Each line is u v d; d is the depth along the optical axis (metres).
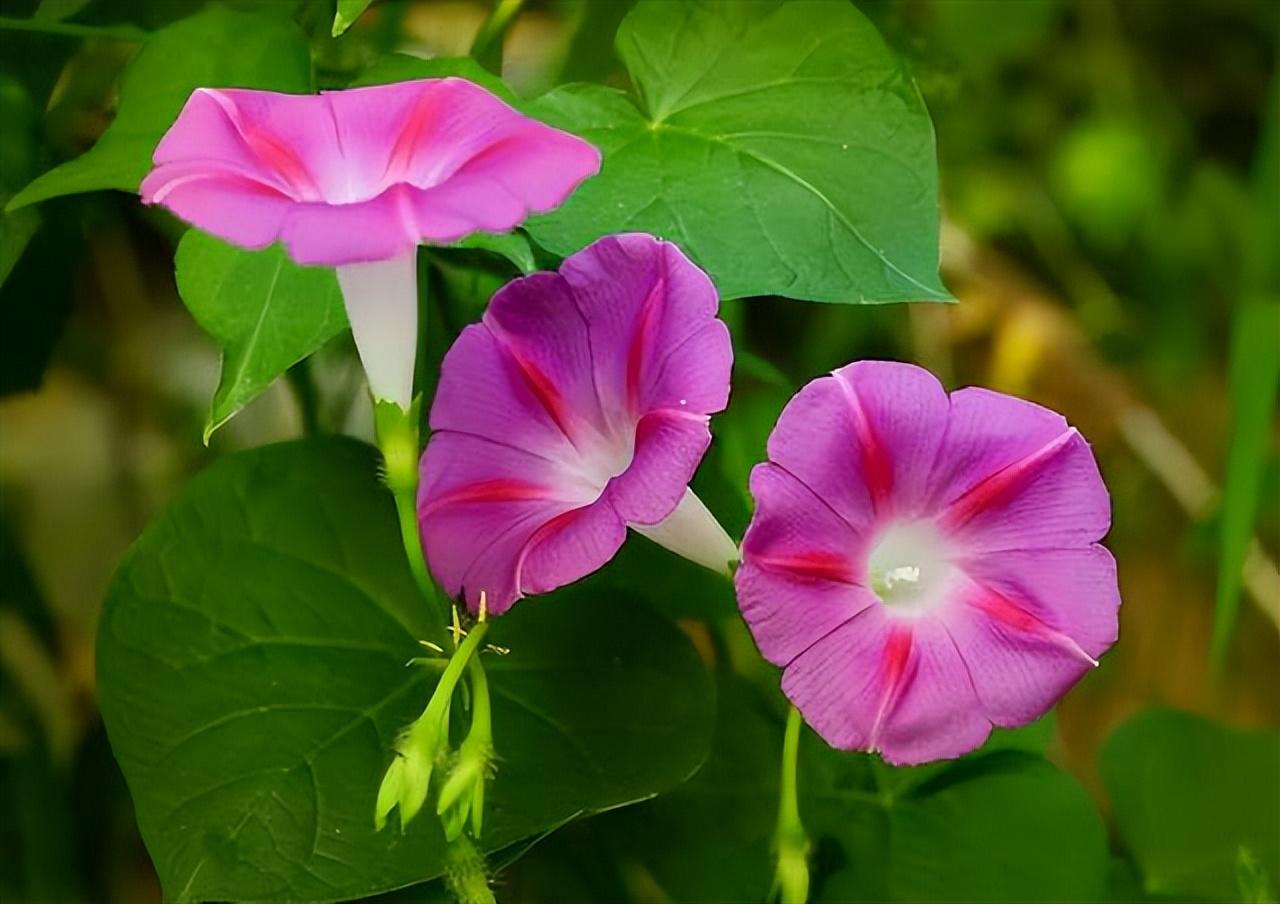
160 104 0.62
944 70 0.71
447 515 0.59
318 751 0.61
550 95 0.62
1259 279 0.71
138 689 0.61
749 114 0.62
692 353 0.58
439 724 0.57
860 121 0.62
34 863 0.70
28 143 0.65
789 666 0.57
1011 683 0.58
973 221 1.08
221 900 0.59
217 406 0.59
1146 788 0.67
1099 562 0.58
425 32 0.73
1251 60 1.17
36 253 0.67
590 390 0.59
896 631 0.58
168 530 0.62
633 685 0.62
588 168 0.56
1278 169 0.71
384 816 0.57
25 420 0.87
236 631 0.62
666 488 0.57
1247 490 0.68
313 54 0.63
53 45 0.65
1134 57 1.15
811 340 0.85
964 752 0.58
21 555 0.73
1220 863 0.66
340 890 0.59
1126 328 1.07
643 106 0.62
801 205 0.61
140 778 0.60
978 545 0.58
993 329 0.95
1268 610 0.84
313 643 0.62
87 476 0.86
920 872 0.63
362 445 0.63
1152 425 0.92
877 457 0.58
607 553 0.57
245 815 0.60
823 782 0.64
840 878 0.63
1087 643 0.58
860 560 0.58
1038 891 0.63
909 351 0.88
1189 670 0.89
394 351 0.59
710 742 0.62
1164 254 1.10
